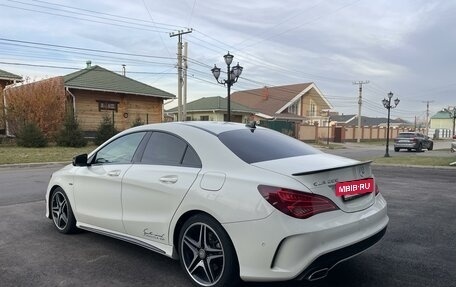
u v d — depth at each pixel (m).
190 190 3.85
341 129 52.34
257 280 3.43
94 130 26.69
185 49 29.89
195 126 4.43
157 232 4.20
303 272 3.31
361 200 3.87
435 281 4.00
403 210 7.26
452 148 27.11
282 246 3.32
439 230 5.87
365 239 3.68
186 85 30.02
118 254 4.81
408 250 4.95
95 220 5.00
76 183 5.28
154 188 4.20
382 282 3.97
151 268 4.36
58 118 23.12
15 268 4.37
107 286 3.91
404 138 31.75
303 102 57.00
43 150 19.98
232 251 3.57
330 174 3.60
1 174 13.01
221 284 3.63
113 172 4.73
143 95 28.78
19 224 6.20
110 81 28.08
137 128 4.88
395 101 33.31
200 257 3.84
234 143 4.06
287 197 3.34
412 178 12.12
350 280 4.02
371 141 59.03
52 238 5.46
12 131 22.61
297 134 44.50
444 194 9.02
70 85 24.89
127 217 4.52
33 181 11.09
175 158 4.24
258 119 48.31
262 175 3.57
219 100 42.00
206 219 3.73
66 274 4.20
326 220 3.42
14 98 22.17
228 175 3.70
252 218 3.41
